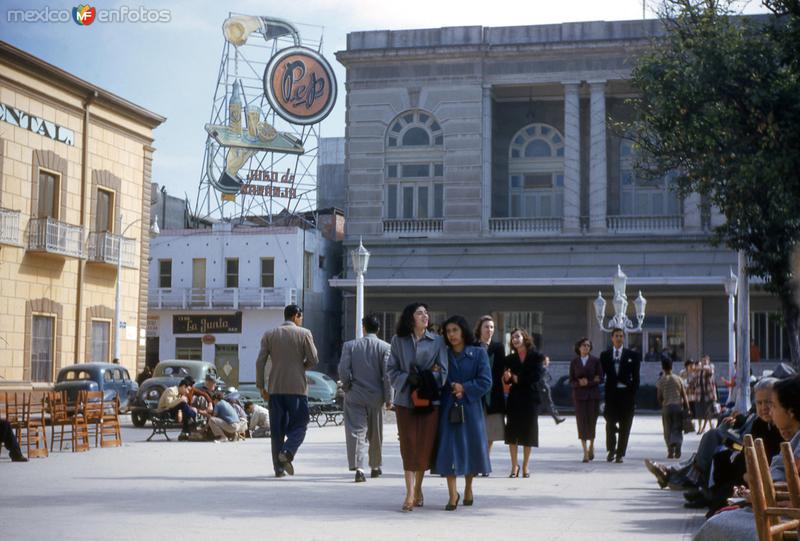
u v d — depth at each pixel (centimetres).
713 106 1795
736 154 1772
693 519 1108
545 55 5103
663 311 5106
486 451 1187
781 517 584
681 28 1947
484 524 1055
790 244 1877
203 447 2264
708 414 2820
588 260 5041
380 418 1518
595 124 5084
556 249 5078
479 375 1183
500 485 1462
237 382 5800
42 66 3572
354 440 1484
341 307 6356
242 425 2589
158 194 6781
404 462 1169
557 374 4772
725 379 4231
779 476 666
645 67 1867
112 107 4028
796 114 1680
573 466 1809
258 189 6100
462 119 5191
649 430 3058
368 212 5284
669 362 2055
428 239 5184
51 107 3681
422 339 1189
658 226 4994
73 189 3806
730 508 673
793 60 1730
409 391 1170
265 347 1549
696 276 4862
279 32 6147
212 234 5941
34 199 3594
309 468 1702
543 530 1018
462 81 5203
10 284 3481
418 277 5209
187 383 2594
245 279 5872
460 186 5175
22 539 921
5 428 1836
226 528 1000
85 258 3819
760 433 1017
